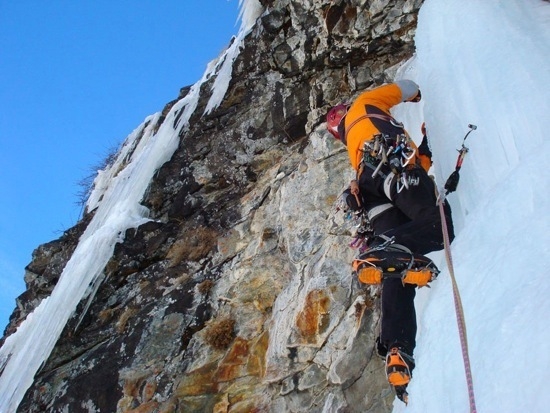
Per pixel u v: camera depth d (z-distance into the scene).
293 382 5.80
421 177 3.83
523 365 2.53
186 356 6.56
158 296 7.33
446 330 3.16
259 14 8.61
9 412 7.47
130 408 6.49
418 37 5.16
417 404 3.05
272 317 6.39
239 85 8.38
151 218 8.36
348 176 6.47
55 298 8.22
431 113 4.51
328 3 7.25
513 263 3.10
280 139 7.85
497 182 3.75
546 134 3.67
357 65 7.38
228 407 6.10
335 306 5.75
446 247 3.31
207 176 8.19
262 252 6.79
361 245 4.10
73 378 7.16
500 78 4.11
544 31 4.30
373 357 5.47
